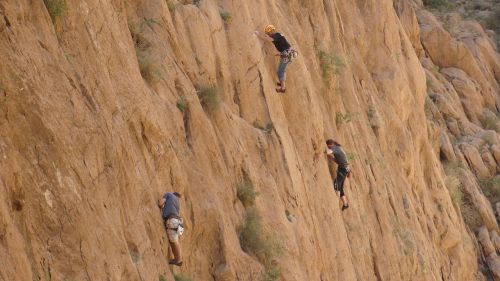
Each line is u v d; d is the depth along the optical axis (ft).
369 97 210.79
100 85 100.89
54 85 92.38
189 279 111.24
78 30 100.17
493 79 340.18
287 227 139.44
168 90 122.42
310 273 143.95
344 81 190.49
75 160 92.22
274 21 163.22
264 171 141.79
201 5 140.56
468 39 343.46
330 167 171.01
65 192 89.71
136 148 107.55
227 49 144.66
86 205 92.32
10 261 78.79
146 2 127.54
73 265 88.48
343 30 206.49
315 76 176.96
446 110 297.53
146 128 110.42
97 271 90.99
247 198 133.28
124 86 107.76
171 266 110.01
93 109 97.71
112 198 97.76
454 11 373.81
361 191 183.42
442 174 256.93
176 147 118.83
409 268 198.08
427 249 214.28
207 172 123.75
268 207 138.21
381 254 185.98
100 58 102.73
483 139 297.53
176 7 134.51
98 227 93.15
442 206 241.55
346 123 185.88
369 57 225.97
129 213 101.14
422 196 231.09
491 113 319.88
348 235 172.04
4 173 82.64
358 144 189.78
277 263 132.67
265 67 153.69
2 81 85.51
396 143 221.66
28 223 85.25
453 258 238.07
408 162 222.07
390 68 226.99
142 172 106.73
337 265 160.56
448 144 279.28
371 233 184.24
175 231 108.88
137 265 99.50
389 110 221.25
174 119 119.96
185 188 117.19
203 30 136.77
